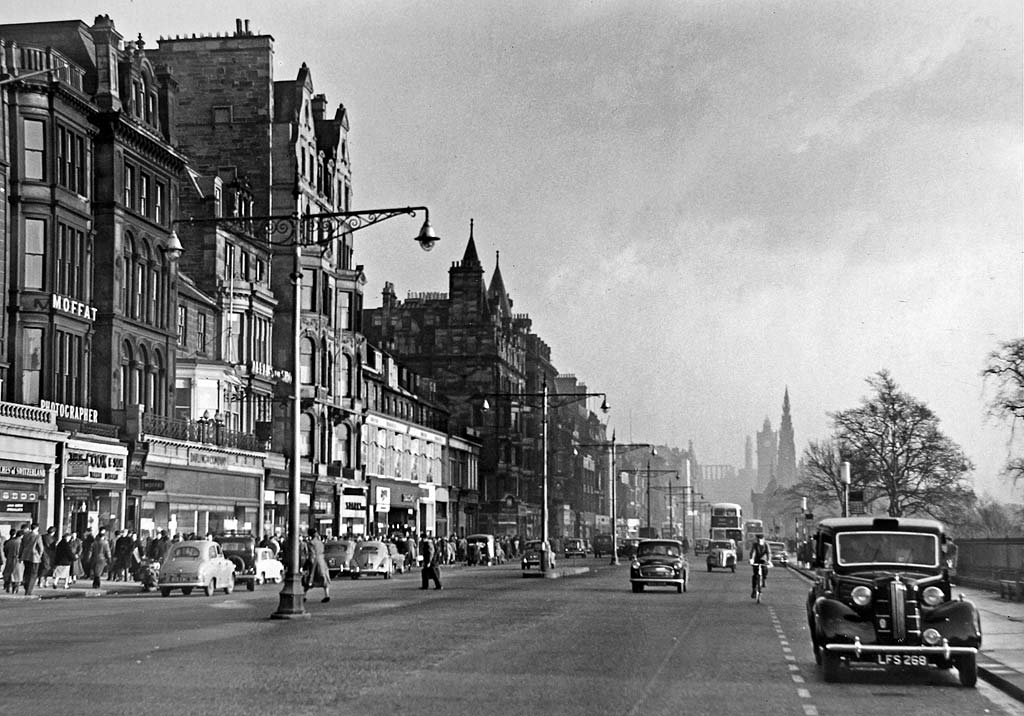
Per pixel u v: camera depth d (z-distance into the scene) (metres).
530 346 154.75
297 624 27.45
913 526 19.36
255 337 72.94
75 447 50.31
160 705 14.12
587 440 185.25
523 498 137.00
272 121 78.44
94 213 54.59
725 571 81.56
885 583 17.88
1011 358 63.56
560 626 27.69
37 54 50.84
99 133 54.91
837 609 17.98
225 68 78.31
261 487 70.69
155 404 59.81
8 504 46.09
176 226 61.81
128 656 19.75
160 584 41.84
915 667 18.36
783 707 15.08
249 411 71.75
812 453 117.69
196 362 64.31
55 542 44.97
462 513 120.69
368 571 60.00
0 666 18.14
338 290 85.12
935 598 18.06
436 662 19.39
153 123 60.53
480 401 129.38
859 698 16.22
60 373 51.41
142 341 57.84
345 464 86.12
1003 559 45.31
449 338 130.75
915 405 99.25
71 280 52.56
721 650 22.61
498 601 38.28
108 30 56.09
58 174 51.44
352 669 18.23
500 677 17.52
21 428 46.47
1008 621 29.80
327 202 84.88
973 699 16.39
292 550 29.61
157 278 60.19
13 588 41.25
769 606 38.16
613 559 100.38
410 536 85.06
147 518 57.78
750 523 138.62
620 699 15.40
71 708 13.82
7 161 48.84
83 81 55.22
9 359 49.09
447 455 114.06
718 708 14.81
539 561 72.88
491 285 152.38
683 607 36.59
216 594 43.19
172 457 59.22
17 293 49.38
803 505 121.69
